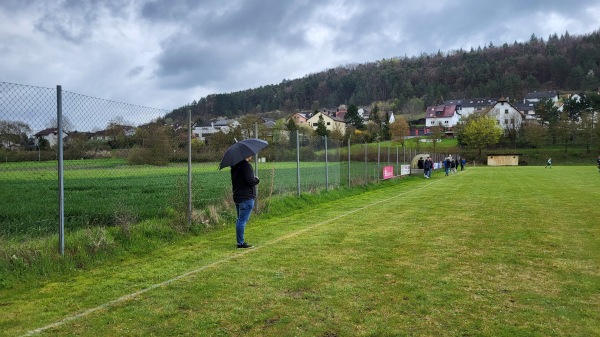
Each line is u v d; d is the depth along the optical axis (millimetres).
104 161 8641
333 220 11320
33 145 7465
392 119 128125
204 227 9992
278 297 5352
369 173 26609
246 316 4773
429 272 6320
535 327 4402
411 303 5082
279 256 7414
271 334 4309
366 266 6695
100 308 5098
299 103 181625
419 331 4332
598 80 150500
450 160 41938
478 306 4969
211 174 26672
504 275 6152
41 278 6340
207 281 6059
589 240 8453
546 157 74438
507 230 9570
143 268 6848
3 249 6641
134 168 9430
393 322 4547
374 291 5520
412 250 7727
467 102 144000
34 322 4742
